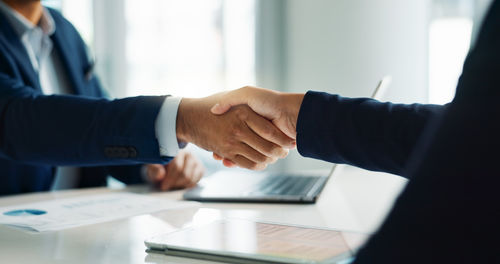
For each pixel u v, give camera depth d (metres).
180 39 2.75
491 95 0.23
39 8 1.35
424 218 0.23
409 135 0.53
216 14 2.77
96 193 1.00
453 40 2.59
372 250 0.25
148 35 2.73
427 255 0.23
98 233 0.58
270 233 0.49
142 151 0.77
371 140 0.56
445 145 0.23
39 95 0.88
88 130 0.79
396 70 2.60
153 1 2.73
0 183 1.17
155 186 1.08
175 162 1.03
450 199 0.23
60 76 1.45
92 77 1.57
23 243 0.54
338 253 0.40
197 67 2.76
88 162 0.81
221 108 0.76
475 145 0.22
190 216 0.70
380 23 2.59
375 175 1.19
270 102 0.72
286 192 0.87
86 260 0.46
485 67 0.23
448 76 2.59
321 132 0.59
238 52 2.79
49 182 1.30
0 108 0.85
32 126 0.82
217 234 0.49
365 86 2.62
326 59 2.68
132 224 0.64
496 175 0.22
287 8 2.79
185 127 0.79
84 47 1.54
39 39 1.37
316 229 0.50
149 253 0.48
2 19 1.22
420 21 2.58
